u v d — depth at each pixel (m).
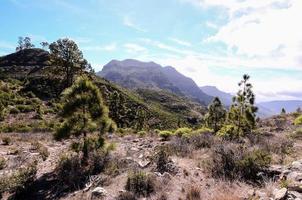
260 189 8.15
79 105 12.72
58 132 12.59
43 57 153.75
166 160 11.20
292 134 17.81
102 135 13.38
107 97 64.31
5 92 67.62
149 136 25.44
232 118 23.16
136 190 8.88
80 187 9.99
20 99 64.50
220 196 7.74
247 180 9.09
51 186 10.51
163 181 9.27
